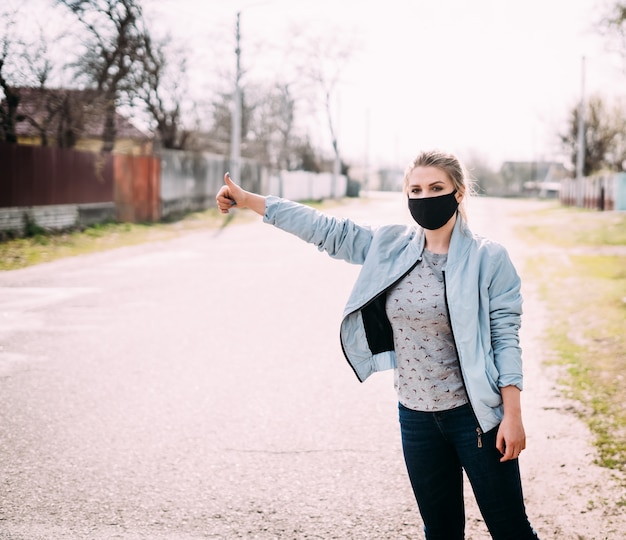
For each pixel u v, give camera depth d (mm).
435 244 2590
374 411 5469
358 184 65625
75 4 20609
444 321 2494
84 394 5812
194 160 28906
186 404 5594
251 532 3547
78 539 3457
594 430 4875
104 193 21719
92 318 8781
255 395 5844
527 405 5473
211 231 22547
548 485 4062
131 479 4188
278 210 2785
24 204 17766
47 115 22469
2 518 3672
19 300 9906
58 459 4477
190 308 9539
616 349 6980
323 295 10773
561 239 20531
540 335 7812
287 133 50719
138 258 15109
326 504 3863
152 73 26141
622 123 51469
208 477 4223
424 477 2619
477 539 3463
